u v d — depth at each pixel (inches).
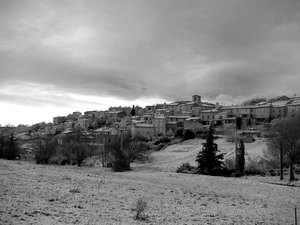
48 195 954.7
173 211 960.3
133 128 6653.5
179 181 2063.2
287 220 1002.1
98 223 699.4
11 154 4375.0
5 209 707.4
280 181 2544.3
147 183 1692.9
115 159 3272.6
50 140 4968.0
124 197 1109.1
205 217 919.7
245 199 1435.8
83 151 3875.5
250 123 6427.2
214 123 6756.9
